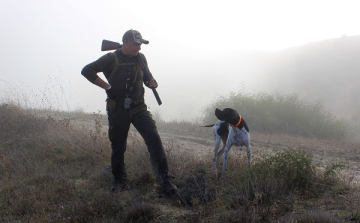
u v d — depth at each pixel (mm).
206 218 4043
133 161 6125
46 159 6469
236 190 4555
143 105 4969
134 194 4766
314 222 3596
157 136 4863
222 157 6621
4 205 4645
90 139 7238
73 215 4219
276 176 4770
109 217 4246
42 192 4844
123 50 4766
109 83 4797
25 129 8594
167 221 4086
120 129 4883
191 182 4676
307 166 4828
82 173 5785
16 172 5754
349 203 4152
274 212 3865
